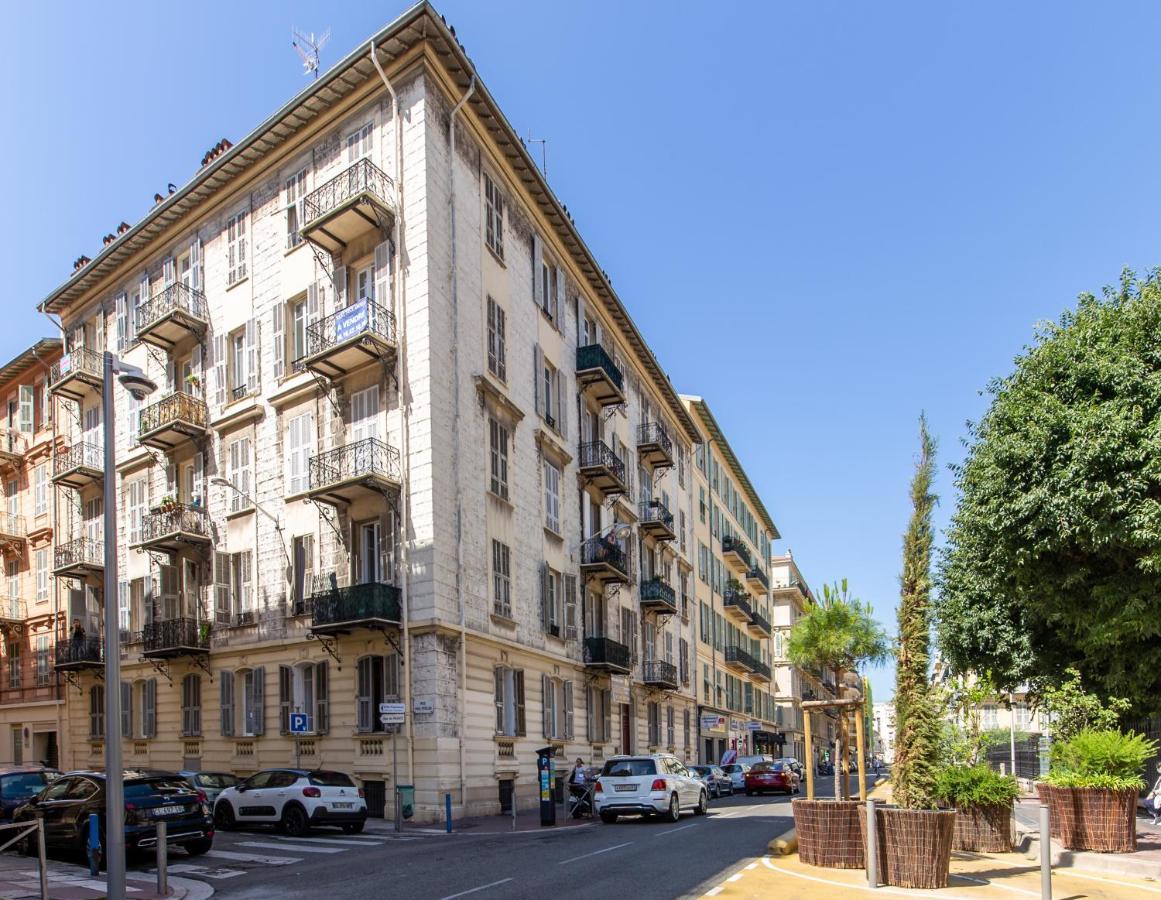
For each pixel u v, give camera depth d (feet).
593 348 118.83
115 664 37.60
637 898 36.14
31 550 129.90
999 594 82.53
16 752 124.77
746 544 247.29
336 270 88.28
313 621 79.77
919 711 46.14
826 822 43.01
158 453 105.09
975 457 75.31
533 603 97.45
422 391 80.28
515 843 58.70
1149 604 61.31
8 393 139.64
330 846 59.06
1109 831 46.06
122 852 36.11
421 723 75.61
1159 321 62.08
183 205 103.96
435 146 85.15
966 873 41.57
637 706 131.95
